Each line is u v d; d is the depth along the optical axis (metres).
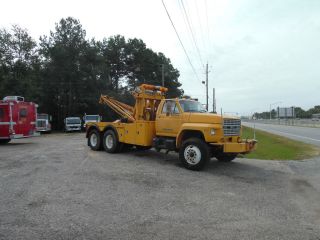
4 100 20.55
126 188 7.84
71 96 52.47
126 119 13.88
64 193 7.30
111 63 68.19
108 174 9.46
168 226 5.39
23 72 45.47
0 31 44.91
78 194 7.23
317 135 29.16
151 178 9.06
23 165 10.99
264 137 26.34
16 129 20.34
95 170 10.05
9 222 5.48
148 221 5.61
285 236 5.02
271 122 87.69
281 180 9.18
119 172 9.80
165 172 10.00
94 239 4.82
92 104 53.38
